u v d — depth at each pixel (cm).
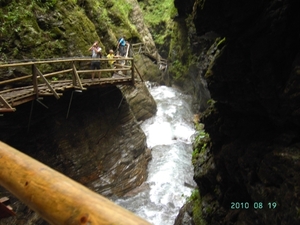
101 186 1092
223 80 602
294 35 446
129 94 1584
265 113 552
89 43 1228
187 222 809
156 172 1264
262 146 527
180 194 1109
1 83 711
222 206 670
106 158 1152
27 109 898
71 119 1059
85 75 1151
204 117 743
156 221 973
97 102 1182
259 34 501
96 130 1148
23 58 931
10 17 930
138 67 2066
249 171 544
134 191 1146
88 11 1405
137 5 2478
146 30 2472
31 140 927
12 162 140
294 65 427
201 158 829
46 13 1067
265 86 493
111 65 1354
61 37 1091
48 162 962
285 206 429
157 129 1595
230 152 618
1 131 850
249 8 509
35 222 860
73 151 1038
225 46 598
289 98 436
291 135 464
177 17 1784
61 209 105
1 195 797
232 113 647
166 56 2669
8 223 795
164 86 2316
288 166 440
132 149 1256
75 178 1027
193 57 1784
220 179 677
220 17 555
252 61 509
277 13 455
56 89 848
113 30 1858
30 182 123
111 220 91
